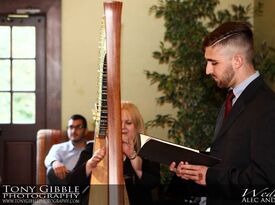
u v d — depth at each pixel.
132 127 2.16
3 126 4.63
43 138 3.96
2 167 4.63
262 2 4.25
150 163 2.22
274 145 1.68
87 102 4.60
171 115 4.58
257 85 1.83
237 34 1.86
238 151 1.76
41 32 4.62
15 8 4.54
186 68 4.08
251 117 1.75
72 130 3.71
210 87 4.04
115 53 1.41
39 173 3.89
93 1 4.58
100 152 1.70
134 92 4.60
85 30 4.59
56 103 4.59
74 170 2.10
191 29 4.11
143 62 4.61
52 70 4.59
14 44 4.61
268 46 4.02
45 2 4.54
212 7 4.20
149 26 4.60
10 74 4.62
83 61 4.60
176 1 4.16
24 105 4.64
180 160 1.83
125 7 4.60
